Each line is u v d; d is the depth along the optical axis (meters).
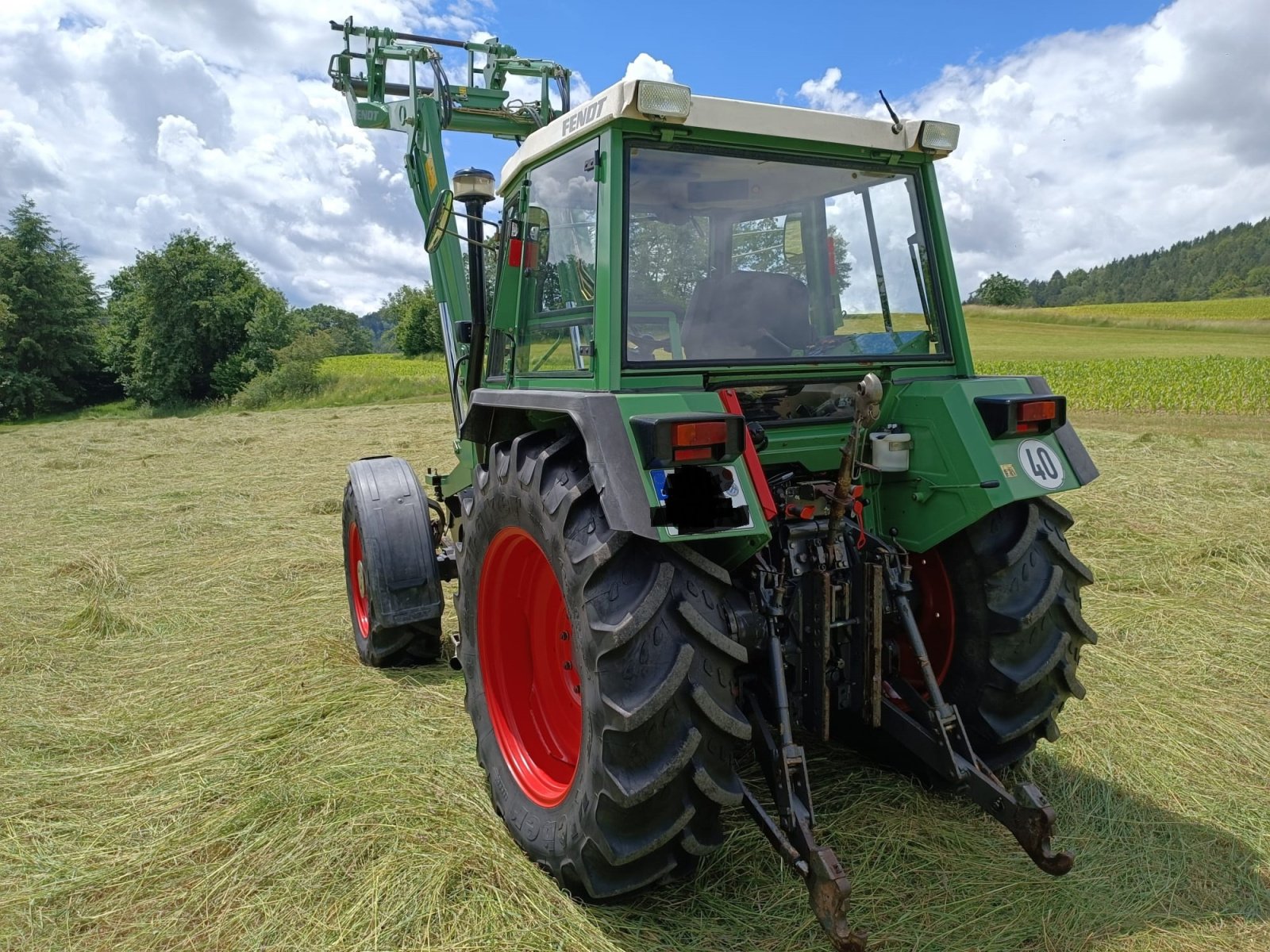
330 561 6.33
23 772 3.30
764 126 2.57
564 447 2.48
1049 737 2.81
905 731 2.57
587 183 2.61
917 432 2.75
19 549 7.01
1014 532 2.68
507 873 2.55
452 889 2.50
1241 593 4.85
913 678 2.93
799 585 2.55
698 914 2.38
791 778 2.27
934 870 2.53
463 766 3.22
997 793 2.38
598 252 2.47
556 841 2.44
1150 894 2.41
